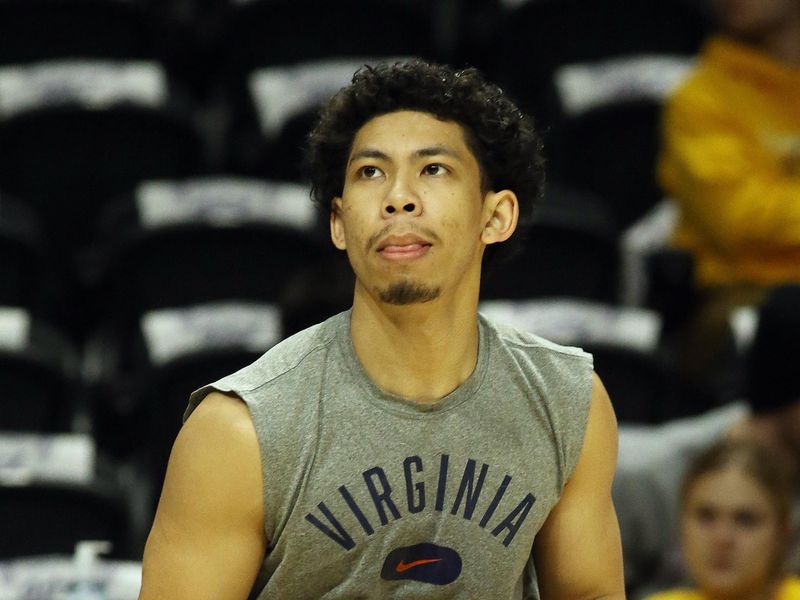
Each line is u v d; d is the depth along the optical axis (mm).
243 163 21141
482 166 7500
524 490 7488
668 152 18469
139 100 19156
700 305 18203
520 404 7535
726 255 18062
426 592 7391
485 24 22938
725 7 18328
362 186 7316
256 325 16812
